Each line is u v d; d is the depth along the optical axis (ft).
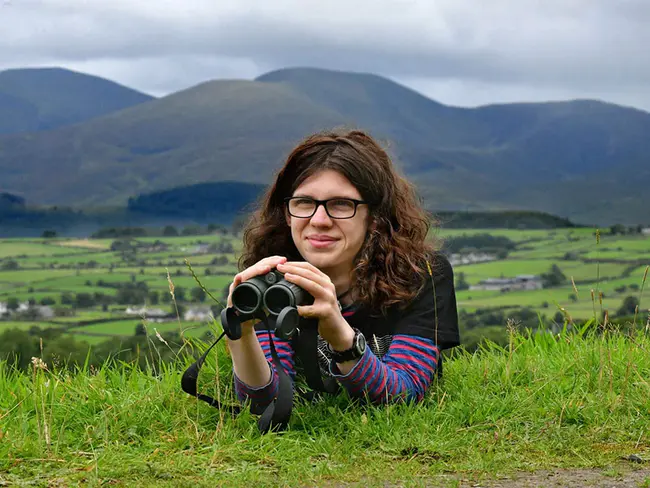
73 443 11.55
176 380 14.11
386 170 12.80
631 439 11.61
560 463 10.54
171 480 9.78
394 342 12.75
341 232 12.24
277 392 11.83
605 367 14.66
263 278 10.96
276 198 13.26
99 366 15.19
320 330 11.46
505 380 14.39
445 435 11.60
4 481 9.72
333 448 11.10
